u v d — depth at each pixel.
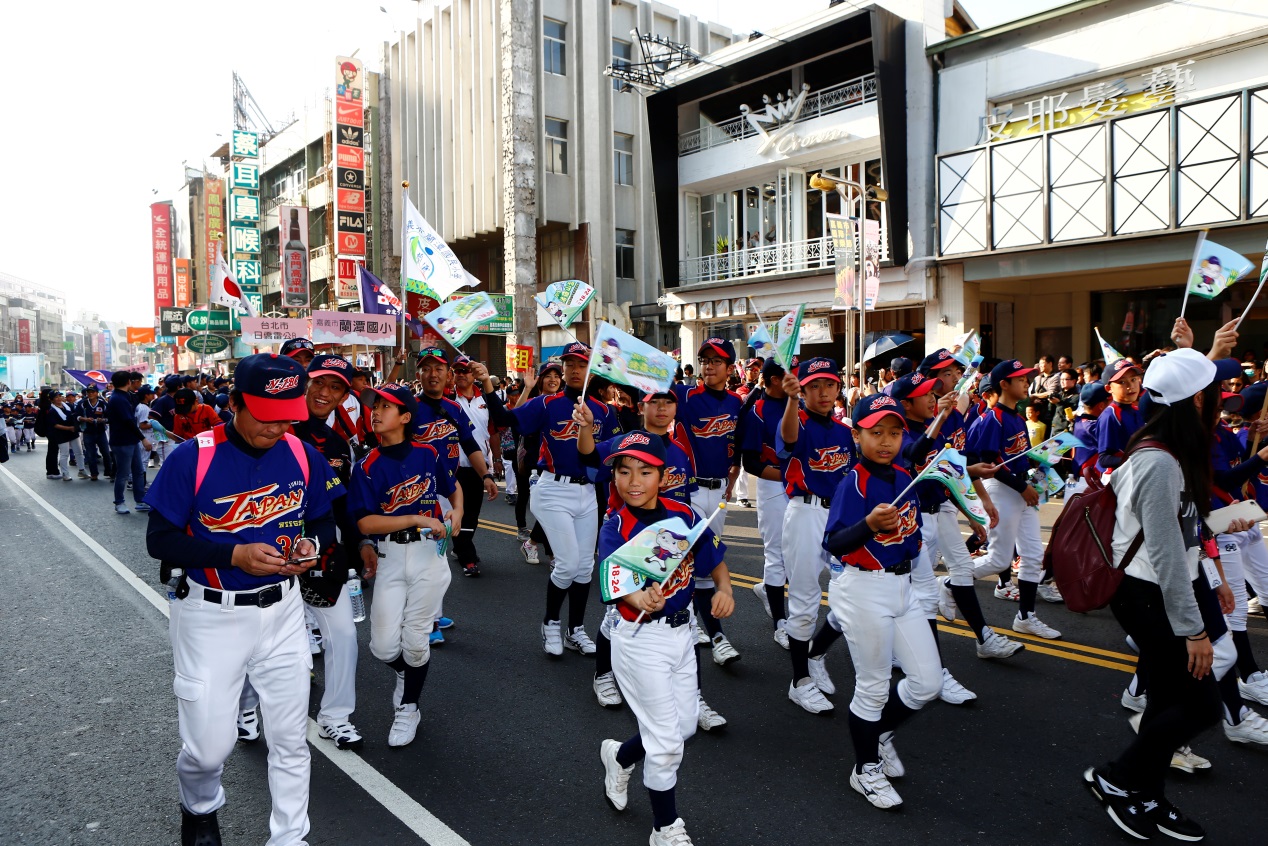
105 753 4.48
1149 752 3.44
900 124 18.08
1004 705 4.92
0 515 12.50
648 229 31.19
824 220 20.58
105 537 10.62
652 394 4.73
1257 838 3.48
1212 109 13.62
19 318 132.62
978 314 17.88
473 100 29.52
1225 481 4.00
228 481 3.12
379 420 4.42
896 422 3.70
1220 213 13.62
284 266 39.66
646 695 3.33
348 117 34.38
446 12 31.44
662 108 23.20
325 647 4.53
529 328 20.39
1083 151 15.05
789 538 5.04
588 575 5.96
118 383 12.73
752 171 21.88
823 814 3.76
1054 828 3.60
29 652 6.13
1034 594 6.12
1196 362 3.37
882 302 18.88
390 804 3.90
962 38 17.06
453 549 9.26
